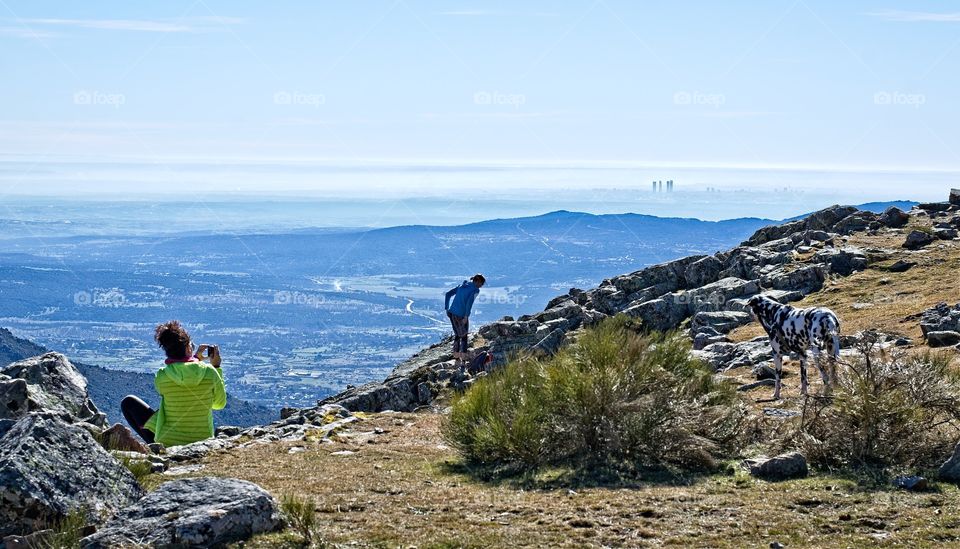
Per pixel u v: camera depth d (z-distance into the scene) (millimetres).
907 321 24016
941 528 8211
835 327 16125
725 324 29344
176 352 13469
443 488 10539
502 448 12109
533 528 8484
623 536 8180
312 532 7977
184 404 13406
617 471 11234
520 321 35938
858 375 12148
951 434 11297
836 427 11375
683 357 13977
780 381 16969
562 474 11219
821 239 40344
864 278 32750
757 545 7859
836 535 8125
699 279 39469
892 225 42438
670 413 11922
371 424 16609
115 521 7586
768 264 37438
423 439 14844
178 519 7500
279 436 15297
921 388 12117
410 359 37031
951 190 45625
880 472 10484
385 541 8008
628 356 13102
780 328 16812
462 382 27828
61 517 7727
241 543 7539
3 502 7570
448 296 25422
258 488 8156
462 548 7828
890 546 7754
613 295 40125
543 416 12523
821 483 10172
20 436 8234
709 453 11625
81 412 14727
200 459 12555
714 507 9156
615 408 11969
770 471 10688
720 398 13234
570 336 23875
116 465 8602
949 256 33656
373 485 10719
